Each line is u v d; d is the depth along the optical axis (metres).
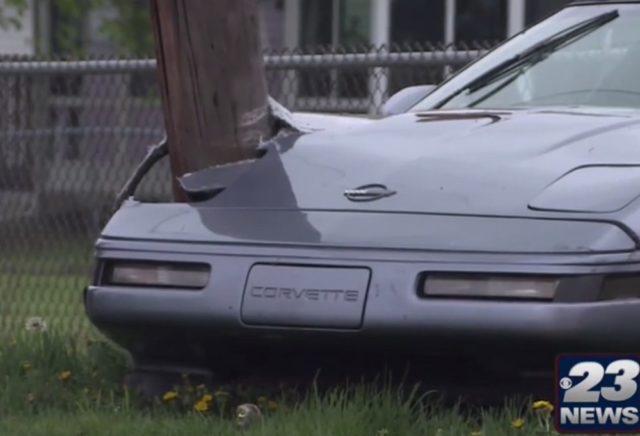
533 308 9.73
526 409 10.32
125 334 11.23
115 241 11.25
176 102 13.22
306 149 11.80
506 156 11.00
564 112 11.89
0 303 20.16
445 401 10.65
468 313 9.88
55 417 11.89
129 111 20.88
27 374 13.38
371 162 11.34
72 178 20.86
